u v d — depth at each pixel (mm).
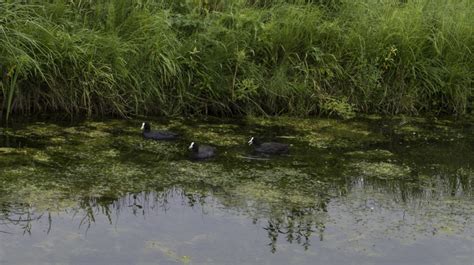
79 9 8891
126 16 9023
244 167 6898
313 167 7023
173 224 5500
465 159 7621
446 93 9602
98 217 5543
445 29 9820
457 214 5992
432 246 5320
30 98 8266
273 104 8953
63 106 8328
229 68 8867
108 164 6746
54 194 5941
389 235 5496
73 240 5125
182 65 8758
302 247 5207
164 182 6383
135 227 5406
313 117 8961
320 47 9352
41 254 4883
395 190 6520
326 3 10031
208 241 5234
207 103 8797
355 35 9383
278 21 9305
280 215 5781
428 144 8148
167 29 8852
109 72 8445
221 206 5898
